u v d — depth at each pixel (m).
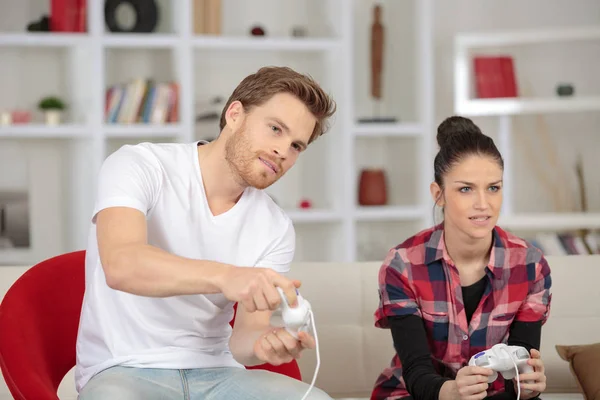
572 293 3.15
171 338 2.38
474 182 2.55
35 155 6.06
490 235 2.67
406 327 2.61
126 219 2.16
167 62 6.20
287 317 1.97
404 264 2.68
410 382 2.50
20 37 5.62
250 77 2.42
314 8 6.43
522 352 2.37
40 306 2.46
